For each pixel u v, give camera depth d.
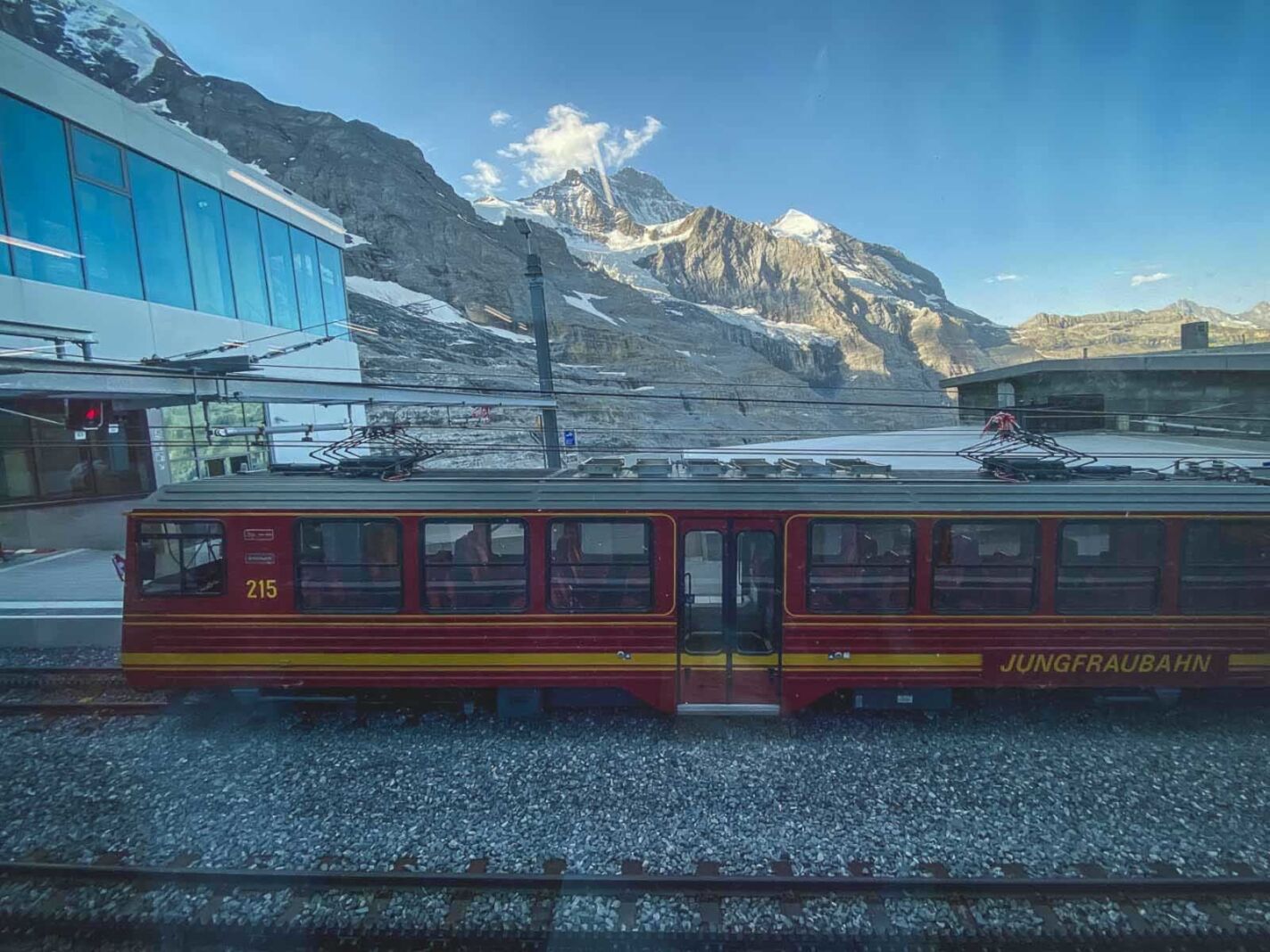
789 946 5.22
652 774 7.68
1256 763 7.96
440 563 8.63
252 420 21.97
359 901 5.61
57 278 14.69
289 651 8.71
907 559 8.62
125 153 16.47
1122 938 5.27
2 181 13.58
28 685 10.28
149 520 8.70
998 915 5.50
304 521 8.62
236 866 6.11
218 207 19.67
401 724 9.00
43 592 13.49
